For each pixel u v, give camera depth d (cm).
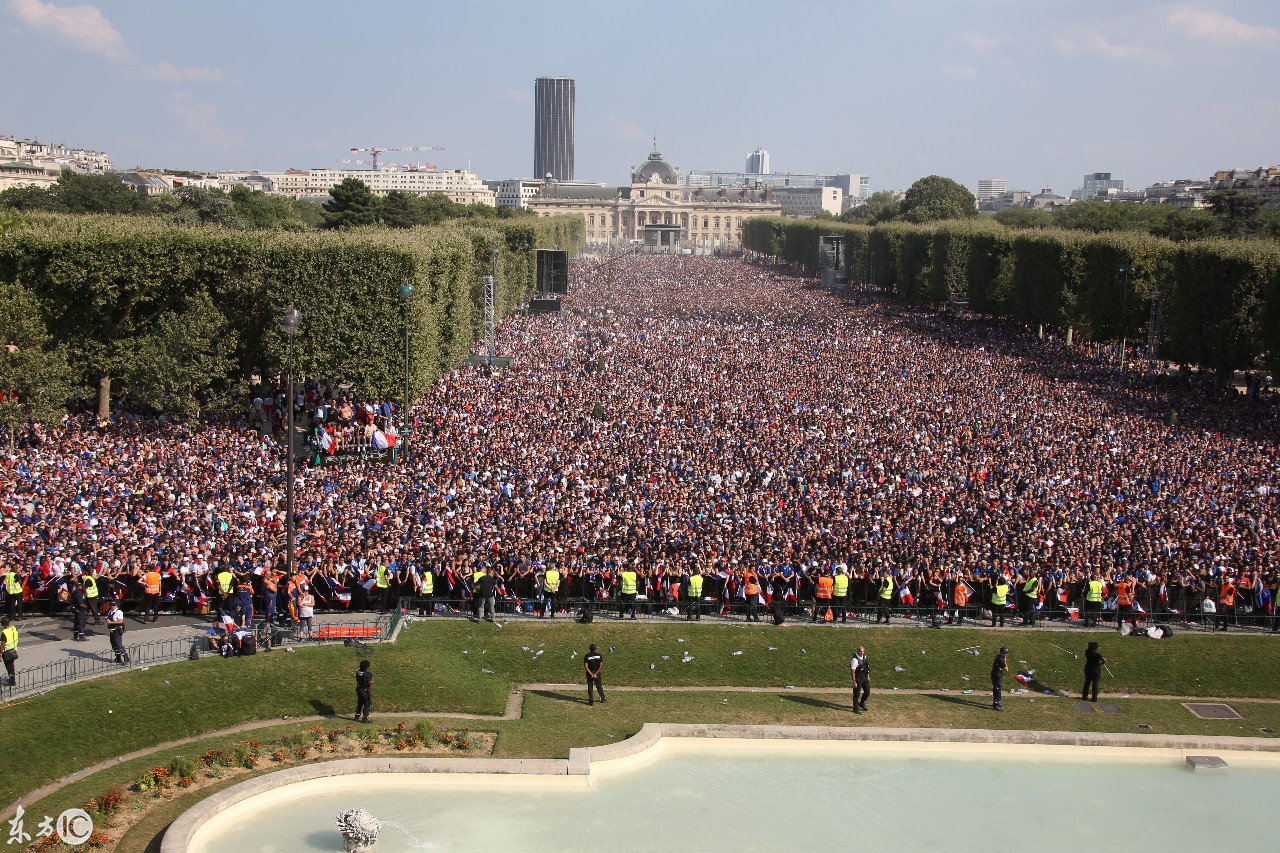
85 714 5066
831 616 6700
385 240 10656
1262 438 10475
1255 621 6738
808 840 4531
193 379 9475
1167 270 15800
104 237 9944
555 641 6325
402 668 5828
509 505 7619
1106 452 9606
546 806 4762
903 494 8281
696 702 5816
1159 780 5197
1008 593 6700
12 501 7119
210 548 6494
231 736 5197
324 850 4316
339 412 10206
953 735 5475
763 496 8069
